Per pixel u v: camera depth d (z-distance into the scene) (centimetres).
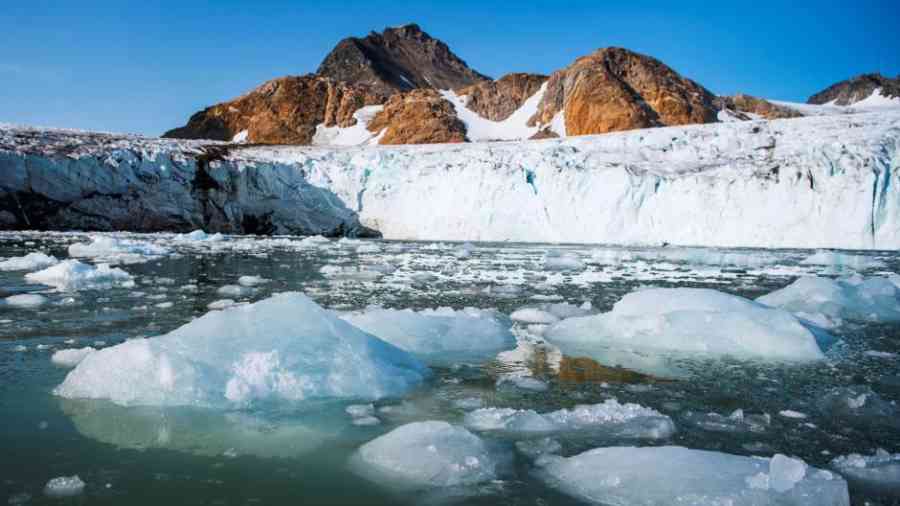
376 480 249
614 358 475
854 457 270
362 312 661
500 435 303
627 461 255
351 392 366
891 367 451
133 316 598
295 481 247
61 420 312
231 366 363
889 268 1299
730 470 241
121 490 234
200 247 1631
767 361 467
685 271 1210
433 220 2577
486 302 767
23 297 686
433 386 395
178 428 305
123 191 2361
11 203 2155
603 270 1219
